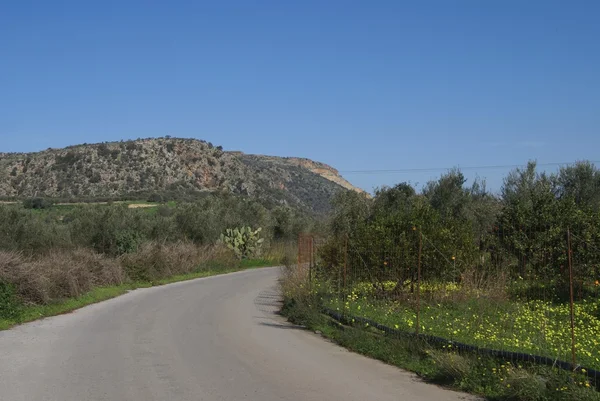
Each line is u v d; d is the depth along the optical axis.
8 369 8.62
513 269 14.73
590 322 11.30
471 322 11.30
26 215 27.36
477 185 29.64
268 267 39.69
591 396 6.70
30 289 15.34
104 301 18.45
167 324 13.67
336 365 9.58
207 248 36.84
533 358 7.91
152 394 7.40
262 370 9.00
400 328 11.00
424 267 14.76
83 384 7.83
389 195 28.11
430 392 7.85
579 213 14.77
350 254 15.96
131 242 28.81
